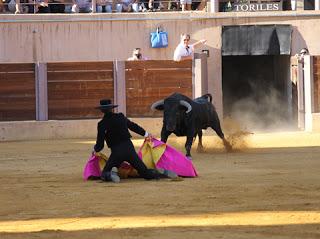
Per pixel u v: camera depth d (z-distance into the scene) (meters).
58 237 15.55
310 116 42.50
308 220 16.86
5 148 36.69
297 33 45.31
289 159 29.48
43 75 41.75
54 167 28.03
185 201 19.58
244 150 33.59
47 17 44.19
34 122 41.62
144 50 44.78
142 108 42.34
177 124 29.45
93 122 42.06
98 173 24.12
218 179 23.59
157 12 45.00
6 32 44.00
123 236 15.52
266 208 18.34
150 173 23.55
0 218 17.95
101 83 42.19
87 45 44.47
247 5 46.56
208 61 44.88
